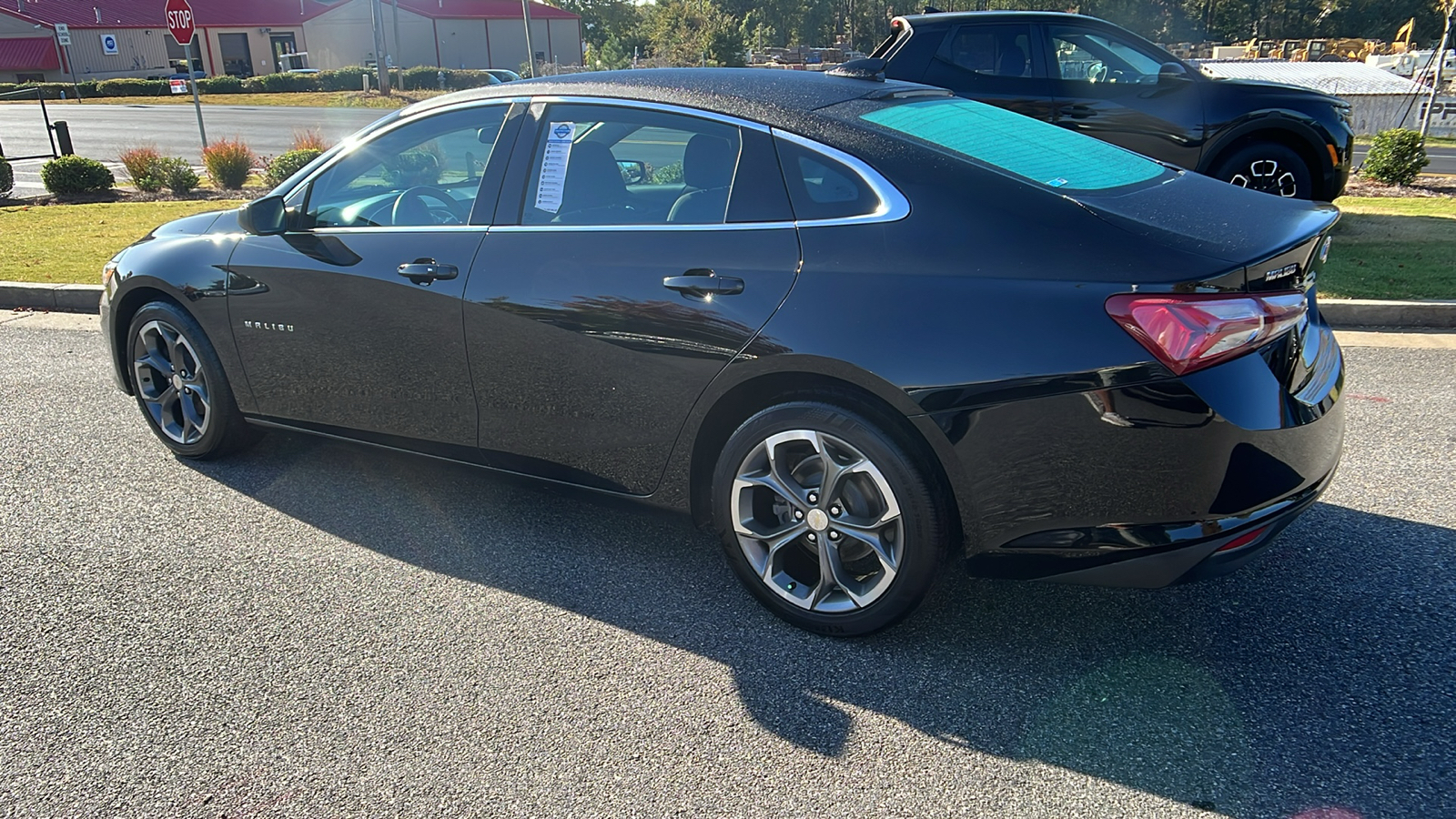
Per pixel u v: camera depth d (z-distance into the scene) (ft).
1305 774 7.95
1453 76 80.33
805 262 9.39
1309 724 8.54
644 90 10.91
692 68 11.78
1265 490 8.46
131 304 14.52
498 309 10.96
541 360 10.85
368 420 12.58
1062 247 8.61
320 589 11.07
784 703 9.00
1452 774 7.89
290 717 8.85
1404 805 7.57
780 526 10.18
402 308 11.66
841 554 10.03
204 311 13.43
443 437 12.01
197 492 13.65
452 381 11.59
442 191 12.46
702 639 10.05
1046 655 9.66
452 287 11.25
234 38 183.93
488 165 11.51
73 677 9.46
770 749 8.39
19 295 25.34
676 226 10.20
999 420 8.61
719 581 11.24
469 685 9.29
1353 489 13.14
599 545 12.11
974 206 9.00
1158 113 26.30
